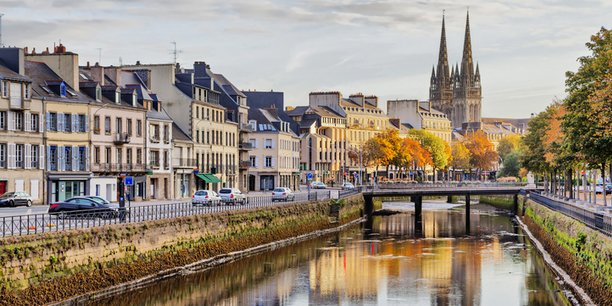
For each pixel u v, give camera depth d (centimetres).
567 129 6494
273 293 5434
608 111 5684
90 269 4809
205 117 11794
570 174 8919
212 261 6569
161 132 10425
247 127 13938
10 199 7538
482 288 5675
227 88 13650
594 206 7175
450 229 10281
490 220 12012
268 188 15150
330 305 5106
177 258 6003
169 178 10594
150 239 5619
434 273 6341
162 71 11344
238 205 7950
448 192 12925
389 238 9025
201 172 11644
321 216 9850
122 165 9481
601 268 4800
